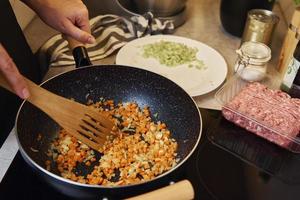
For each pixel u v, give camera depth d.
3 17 0.88
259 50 0.88
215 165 0.69
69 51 0.94
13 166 0.66
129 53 0.96
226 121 0.79
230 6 1.04
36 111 0.71
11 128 0.82
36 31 1.10
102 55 0.95
